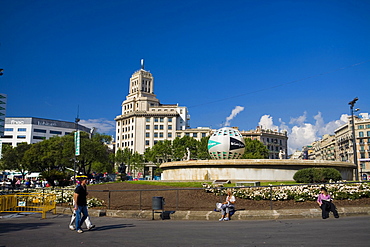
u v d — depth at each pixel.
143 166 99.12
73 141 59.56
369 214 13.34
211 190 19.34
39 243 9.14
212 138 29.55
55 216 16.92
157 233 10.43
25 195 18.55
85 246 8.56
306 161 26.28
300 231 9.95
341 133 111.19
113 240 9.36
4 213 18.09
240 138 29.00
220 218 13.95
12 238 10.06
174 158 85.25
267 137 119.88
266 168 26.50
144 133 111.38
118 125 122.06
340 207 13.80
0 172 87.50
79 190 11.30
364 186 16.75
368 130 94.50
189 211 14.77
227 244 8.32
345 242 8.13
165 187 23.22
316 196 16.28
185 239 9.18
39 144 64.50
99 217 16.03
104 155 63.53
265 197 16.98
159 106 116.69
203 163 27.70
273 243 8.28
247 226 11.43
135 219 14.99
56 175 41.47
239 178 26.75
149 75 126.25
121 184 27.53
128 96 126.69
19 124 130.38
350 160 100.69
